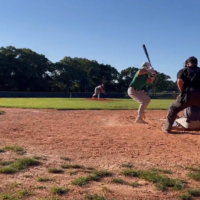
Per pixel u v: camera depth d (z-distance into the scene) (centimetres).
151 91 6650
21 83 6122
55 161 413
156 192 311
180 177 357
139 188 321
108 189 314
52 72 6812
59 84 6844
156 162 420
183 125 645
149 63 795
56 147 500
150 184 333
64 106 1470
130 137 595
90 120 873
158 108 1468
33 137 586
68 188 313
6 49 6000
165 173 371
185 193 307
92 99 2758
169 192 312
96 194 300
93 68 7631
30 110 1215
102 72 7962
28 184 323
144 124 780
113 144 528
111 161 420
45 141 548
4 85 5809
